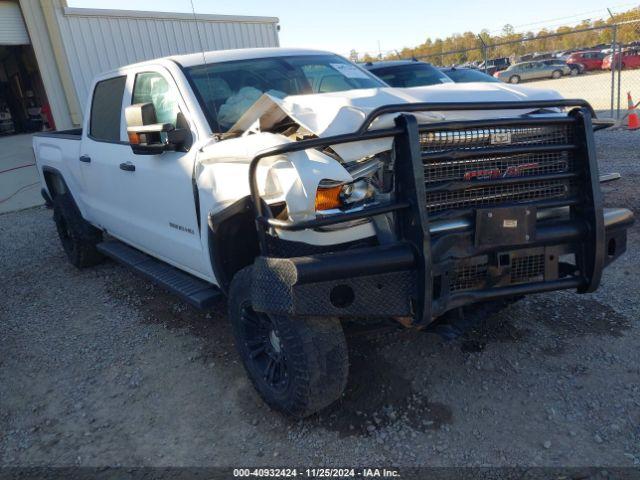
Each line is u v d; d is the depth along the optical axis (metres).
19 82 20.31
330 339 2.76
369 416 3.07
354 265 2.56
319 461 2.78
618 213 3.13
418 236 2.60
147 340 4.30
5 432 3.33
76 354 4.21
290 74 4.22
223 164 3.23
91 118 5.34
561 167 2.99
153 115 3.66
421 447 2.80
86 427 3.29
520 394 3.13
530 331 3.76
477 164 2.84
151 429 3.21
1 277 6.31
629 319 3.80
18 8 14.26
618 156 9.05
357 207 2.71
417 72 10.40
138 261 4.74
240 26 15.27
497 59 34.25
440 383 3.30
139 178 4.24
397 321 3.04
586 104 2.98
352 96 3.02
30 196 10.77
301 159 2.66
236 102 3.83
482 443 2.79
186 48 14.27
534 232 2.81
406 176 2.64
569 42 41.56
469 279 2.83
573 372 3.27
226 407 3.33
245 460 2.86
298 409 2.87
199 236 3.65
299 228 2.57
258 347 3.23
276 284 2.63
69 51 12.66
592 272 2.94
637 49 23.73
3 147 16.42
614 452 2.63
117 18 13.17
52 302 5.34
